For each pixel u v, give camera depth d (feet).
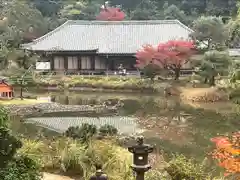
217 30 189.98
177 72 179.22
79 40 217.56
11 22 234.58
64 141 55.42
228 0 283.59
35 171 34.45
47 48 208.85
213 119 116.47
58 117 121.39
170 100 154.20
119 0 325.21
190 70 192.03
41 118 118.32
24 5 254.27
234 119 115.34
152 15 296.71
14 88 171.53
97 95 172.04
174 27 222.69
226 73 158.71
